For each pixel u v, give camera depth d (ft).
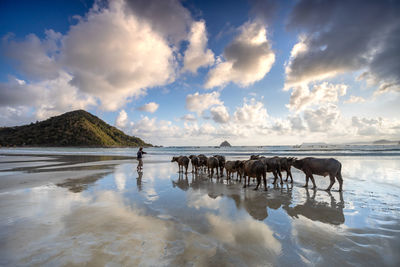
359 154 104.27
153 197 25.38
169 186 32.50
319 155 103.60
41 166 60.49
